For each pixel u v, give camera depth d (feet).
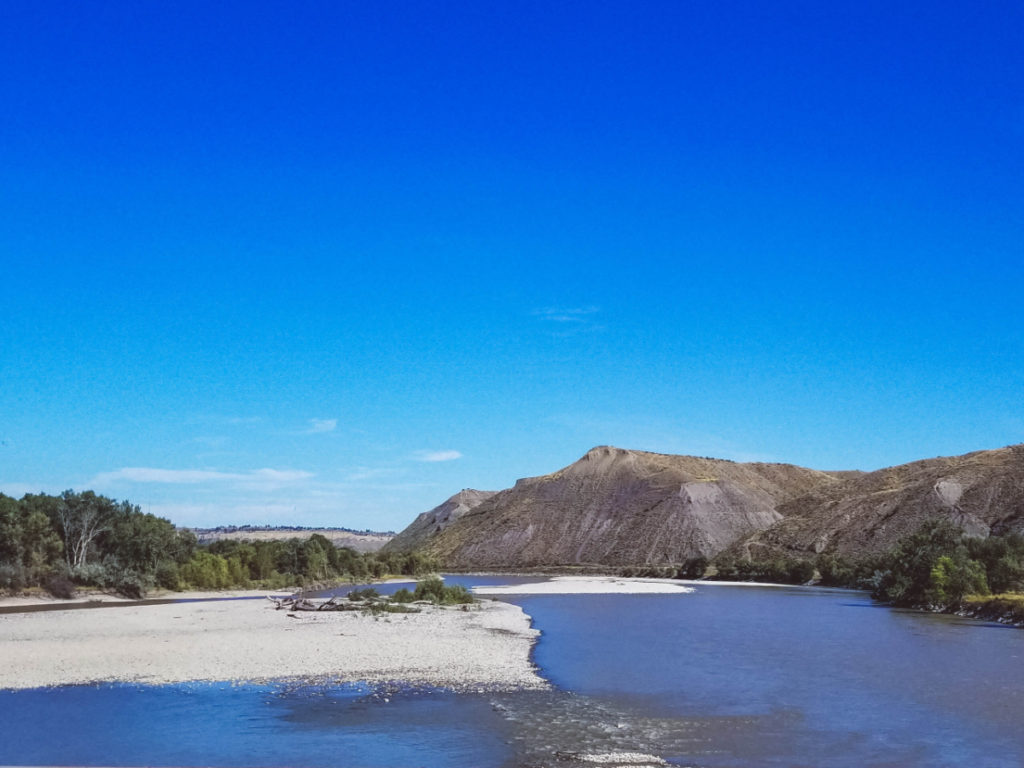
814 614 211.20
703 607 238.89
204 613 197.77
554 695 92.63
